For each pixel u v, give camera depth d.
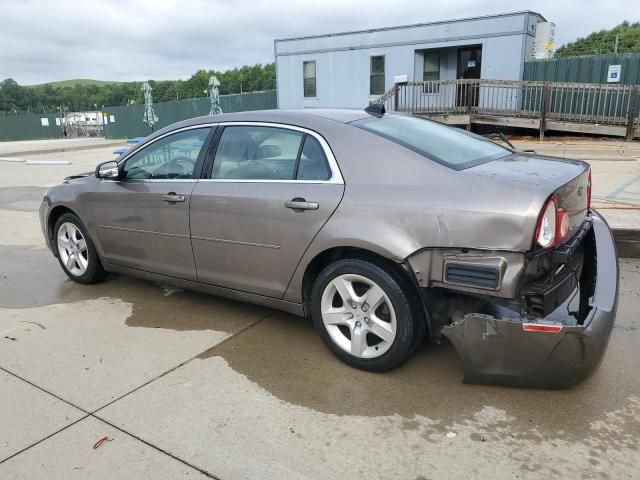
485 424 2.70
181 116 32.84
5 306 4.48
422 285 2.88
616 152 12.52
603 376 3.11
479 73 19.58
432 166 2.99
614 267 3.14
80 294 4.73
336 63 22.14
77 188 4.72
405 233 2.91
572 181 2.90
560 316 2.77
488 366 2.83
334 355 3.45
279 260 3.47
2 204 9.59
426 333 3.46
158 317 4.16
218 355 3.51
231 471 2.40
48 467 2.46
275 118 3.60
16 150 23.73
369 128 3.34
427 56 20.33
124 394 3.06
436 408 2.85
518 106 17.88
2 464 2.49
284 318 4.08
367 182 3.11
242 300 3.85
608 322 2.74
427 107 19.44
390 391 3.03
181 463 2.46
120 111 35.94
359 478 2.34
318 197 3.23
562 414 2.76
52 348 3.67
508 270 2.66
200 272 3.96
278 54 23.55
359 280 3.17
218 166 3.79
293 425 2.73
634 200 7.25
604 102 15.82
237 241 3.64
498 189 2.74
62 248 5.03
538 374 2.78
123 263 4.52
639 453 2.45
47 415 2.87
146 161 4.24
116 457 2.52
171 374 3.28
